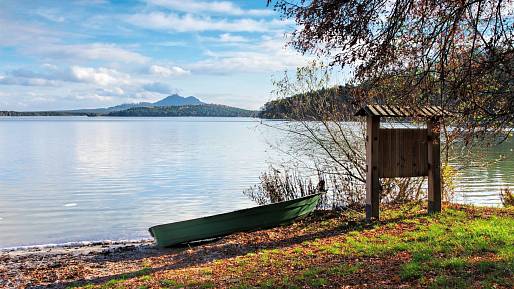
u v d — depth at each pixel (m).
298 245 11.09
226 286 8.21
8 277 10.80
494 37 6.88
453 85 7.18
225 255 11.16
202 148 67.00
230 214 13.40
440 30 7.37
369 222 12.16
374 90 8.28
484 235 9.88
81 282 9.95
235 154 55.66
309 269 8.67
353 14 7.11
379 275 7.81
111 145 74.69
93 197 26.36
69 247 15.04
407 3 7.26
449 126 11.98
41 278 10.59
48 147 69.94
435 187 12.55
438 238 9.97
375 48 7.39
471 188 24.42
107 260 12.32
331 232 12.12
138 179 34.09
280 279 8.24
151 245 14.47
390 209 13.73
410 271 7.68
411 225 11.57
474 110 7.19
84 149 65.94
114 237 17.16
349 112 15.08
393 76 7.89
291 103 15.88
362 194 15.23
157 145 74.56
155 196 26.56
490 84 7.21
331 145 15.91
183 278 9.12
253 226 13.77
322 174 19.55
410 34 7.66
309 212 14.80
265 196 16.83
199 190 28.55
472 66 7.11
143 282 9.09
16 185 31.22
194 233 13.16
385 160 12.12
